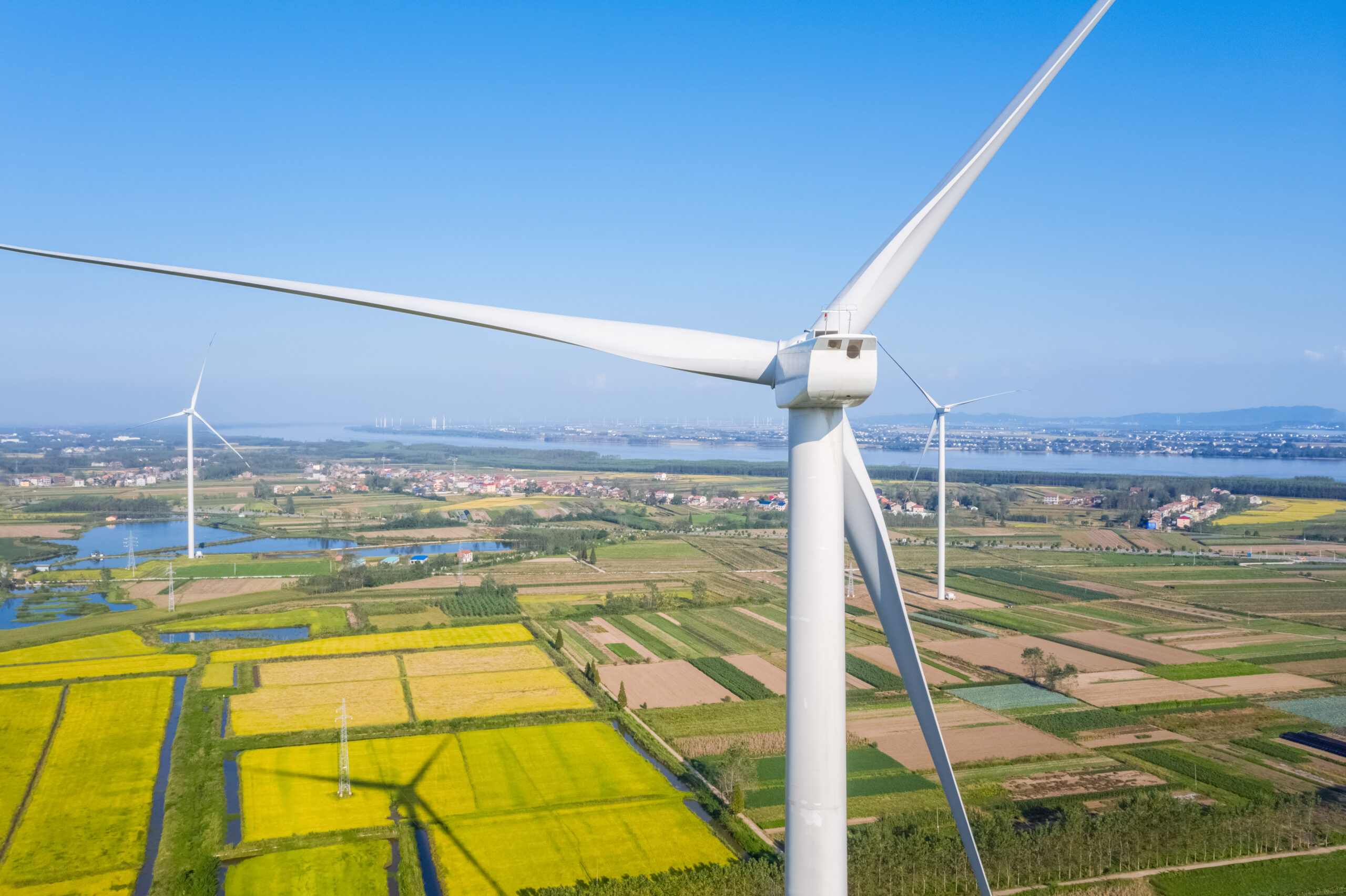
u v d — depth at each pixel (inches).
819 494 794.8
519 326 869.2
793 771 817.5
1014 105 859.4
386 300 855.7
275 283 832.9
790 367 765.3
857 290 840.9
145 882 1934.1
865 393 735.1
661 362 852.0
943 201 871.1
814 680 802.8
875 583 847.7
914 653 840.9
